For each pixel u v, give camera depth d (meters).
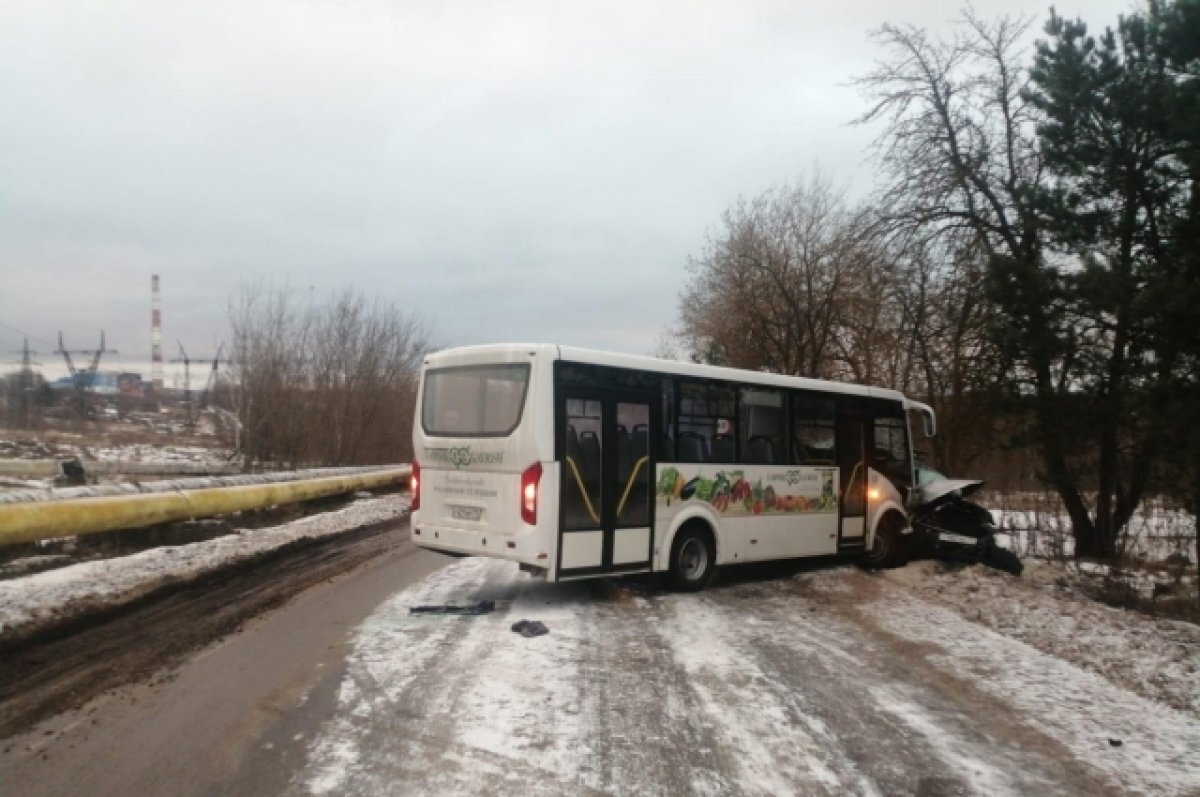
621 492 9.30
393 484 27.69
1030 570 13.25
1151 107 11.58
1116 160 12.55
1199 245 11.24
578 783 4.53
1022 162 16.52
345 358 31.47
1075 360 13.16
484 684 6.15
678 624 8.39
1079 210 13.23
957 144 17.23
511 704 5.73
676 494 9.88
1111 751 5.30
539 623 8.00
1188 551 14.81
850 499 12.33
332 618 8.27
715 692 6.17
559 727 5.34
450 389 9.51
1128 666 7.33
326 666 6.54
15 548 10.36
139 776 4.48
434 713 5.51
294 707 5.59
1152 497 14.49
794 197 29.25
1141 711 6.12
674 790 4.49
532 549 8.53
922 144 17.55
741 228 30.55
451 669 6.51
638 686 6.25
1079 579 12.75
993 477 21.67
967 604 9.96
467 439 9.16
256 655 6.84
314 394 30.36
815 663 7.09
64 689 5.89
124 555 11.35
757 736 5.31
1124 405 12.22
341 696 5.82
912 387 22.02
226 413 32.25
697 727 5.43
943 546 13.54
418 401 9.90
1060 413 13.45
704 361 35.12
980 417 17.94
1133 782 4.84
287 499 17.20
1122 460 14.26
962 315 17.27
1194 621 10.73
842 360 27.38
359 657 6.81
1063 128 13.32
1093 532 15.24
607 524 9.14
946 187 17.03
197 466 25.62
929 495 13.84
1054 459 14.70
